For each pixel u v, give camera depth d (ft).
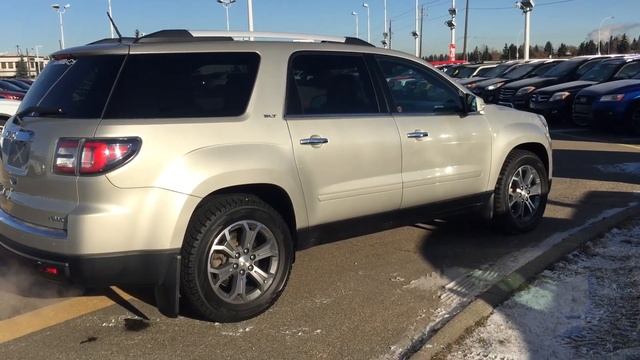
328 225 14.23
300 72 13.87
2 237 12.47
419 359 10.87
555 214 21.56
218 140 12.09
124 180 11.07
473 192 17.37
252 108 12.77
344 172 14.11
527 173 18.97
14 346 11.83
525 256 16.99
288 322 12.84
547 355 11.00
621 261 15.79
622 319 12.32
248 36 13.67
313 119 13.67
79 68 12.16
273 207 13.69
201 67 12.51
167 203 11.35
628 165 31.17
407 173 15.49
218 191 12.36
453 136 16.51
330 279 15.38
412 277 15.48
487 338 11.70
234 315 12.59
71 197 11.16
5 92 54.44
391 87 15.60
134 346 11.82
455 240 18.67
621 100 41.88
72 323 12.85
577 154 35.14
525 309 12.98
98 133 11.07
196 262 11.87
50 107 12.05
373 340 12.00
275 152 12.77
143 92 11.74
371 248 17.93
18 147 12.36
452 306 13.57
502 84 63.93
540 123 19.67
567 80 55.57
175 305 11.81
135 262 11.32
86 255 10.95
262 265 13.15
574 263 15.78
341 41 15.25
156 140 11.40
